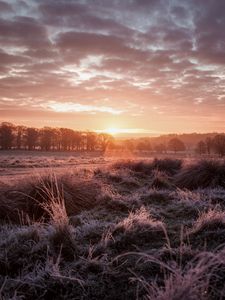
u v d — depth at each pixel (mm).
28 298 2986
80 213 6496
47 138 120188
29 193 6852
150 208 6324
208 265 2594
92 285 3102
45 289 3059
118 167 14148
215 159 10359
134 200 6910
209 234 4109
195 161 10672
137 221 4664
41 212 6500
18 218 6250
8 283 3240
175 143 121375
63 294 3020
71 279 3076
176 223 5035
